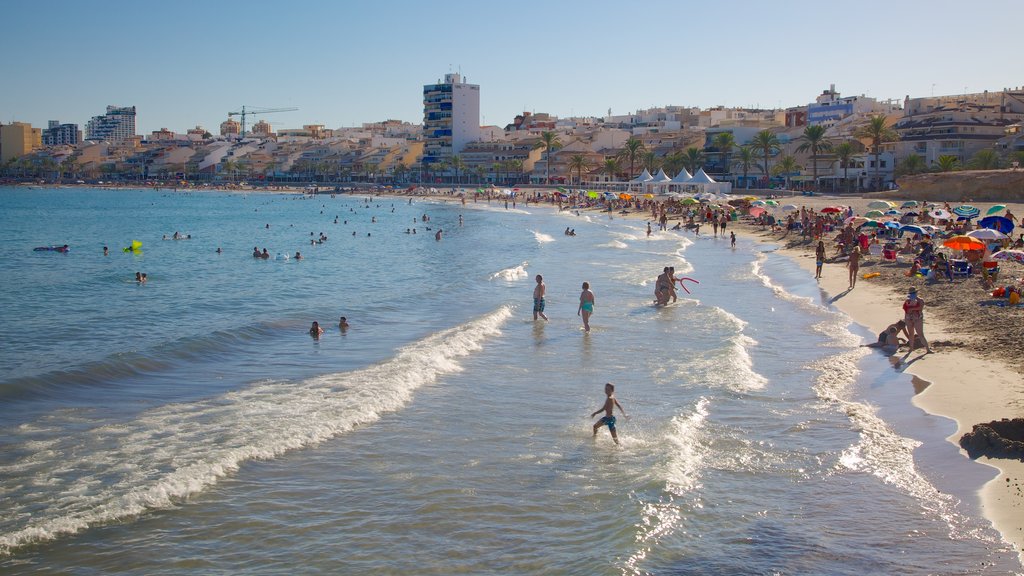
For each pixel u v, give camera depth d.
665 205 108.81
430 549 12.73
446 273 52.19
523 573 11.91
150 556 12.48
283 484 15.24
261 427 18.38
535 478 15.61
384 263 59.16
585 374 23.75
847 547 12.59
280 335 30.36
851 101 188.25
